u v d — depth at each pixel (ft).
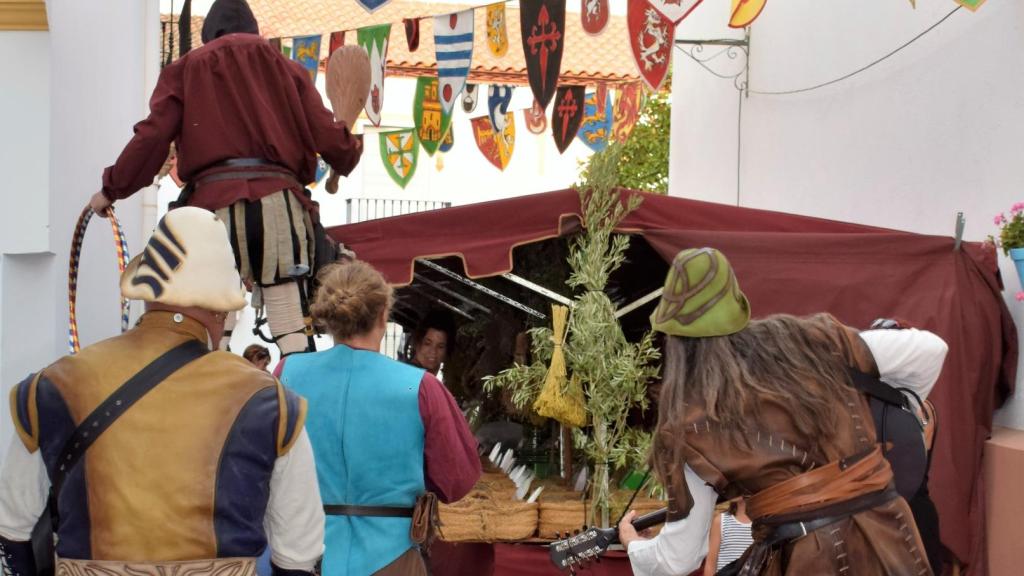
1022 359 17.61
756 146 31.27
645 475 16.26
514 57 48.67
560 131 34.60
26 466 7.70
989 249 17.13
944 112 21.33
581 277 16.29
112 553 7.38
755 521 9.41
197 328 8.04
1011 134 18.94
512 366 20.53
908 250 16.81
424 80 34.63
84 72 17.51
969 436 16.29
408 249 16.55
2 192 14.80
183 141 13.97
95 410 7.55
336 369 11.21
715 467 9.16
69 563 7.44
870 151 24.50
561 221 16.72
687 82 37.37
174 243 8.04
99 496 7.44
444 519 15.72
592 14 20.81
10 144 14.87
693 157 36.58
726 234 16.80
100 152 19.25
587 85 40.52
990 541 16.58
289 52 31.68
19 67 14.89
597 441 15.96
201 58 13.84
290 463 7.91
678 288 9.57
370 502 10.98
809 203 27.71
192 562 7.39
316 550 8.12
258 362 21.22
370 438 10.93
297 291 14.34
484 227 16.69
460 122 60.34
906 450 10.11
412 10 53.62
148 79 26.17
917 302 16.62
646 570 9.84
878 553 9.07
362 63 16.44
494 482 17.99
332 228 16.61
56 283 15.28
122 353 7.80
